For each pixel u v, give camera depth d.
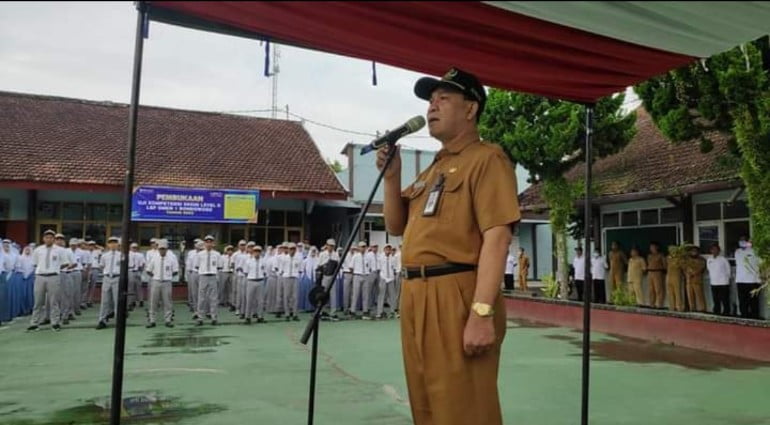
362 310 12.86
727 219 10.93
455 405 2.02
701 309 10.84
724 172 9.75
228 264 14.27
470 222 2.10
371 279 12.44
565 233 12.09
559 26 2.11
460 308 2.05
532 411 4.75
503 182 2.04
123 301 2.09
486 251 1.99
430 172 2.30
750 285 9.84
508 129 12.02
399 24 1.96
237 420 4.47
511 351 7.87
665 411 4.76
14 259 11.55
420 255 2.13
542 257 22.50
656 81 8.27
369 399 5.14
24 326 10.62
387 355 7.56
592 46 2.31
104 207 15.43
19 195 14.59
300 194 16.41
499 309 2.13
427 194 2.22
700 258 10.92
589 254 3.03
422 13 1.88
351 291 12.59
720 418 4.57
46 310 10.84
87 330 10.09
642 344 8.44
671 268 11.27
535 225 22.47
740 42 2.31
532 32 2.13
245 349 8.07
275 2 1.72
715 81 7.29
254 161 17.55
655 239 12.67
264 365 6.83
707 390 5.55
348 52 2.27
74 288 12.06
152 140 17.19
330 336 9.45
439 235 2.10
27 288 12.37
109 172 15.30
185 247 15.90
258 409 4.80
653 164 12.45
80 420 4.51
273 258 12.20
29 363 6.98
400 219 2.44
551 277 12.72
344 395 5.30
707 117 7.65
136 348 8.15
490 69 2.51
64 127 16.56
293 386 5.68
